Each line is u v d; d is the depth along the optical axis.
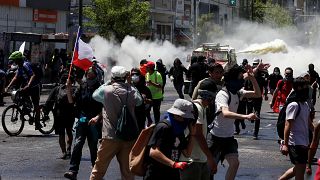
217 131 9.27
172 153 6.97
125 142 9.37
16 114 16.84
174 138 6.96
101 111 10.72
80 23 33.62
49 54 38.22
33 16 47.53
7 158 13.13
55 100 13.20
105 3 46.69
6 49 33.56
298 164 9.30
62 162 12.80
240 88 9.31
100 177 9.50
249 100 17.27
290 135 9.34
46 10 48.41
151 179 6.98
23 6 46.56
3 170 11.74
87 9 47.34
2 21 45.25
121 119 9.26
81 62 11.58
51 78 36.59
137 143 7.08
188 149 7.20
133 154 7.09
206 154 7.80
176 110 6.95
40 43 35.47
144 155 7.05
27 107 16.94
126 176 9.46
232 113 8.91
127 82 9.82
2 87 25.41
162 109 25.80
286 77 17.66
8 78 27.55
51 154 13.78
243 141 16.92
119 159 9.50
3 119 16.56
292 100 9.33
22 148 14.61
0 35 36.16
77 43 11.68
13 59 16.64
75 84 12.50
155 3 67.94
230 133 9.32
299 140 9.29
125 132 9.23
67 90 11.30
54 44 40.75
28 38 33.91
